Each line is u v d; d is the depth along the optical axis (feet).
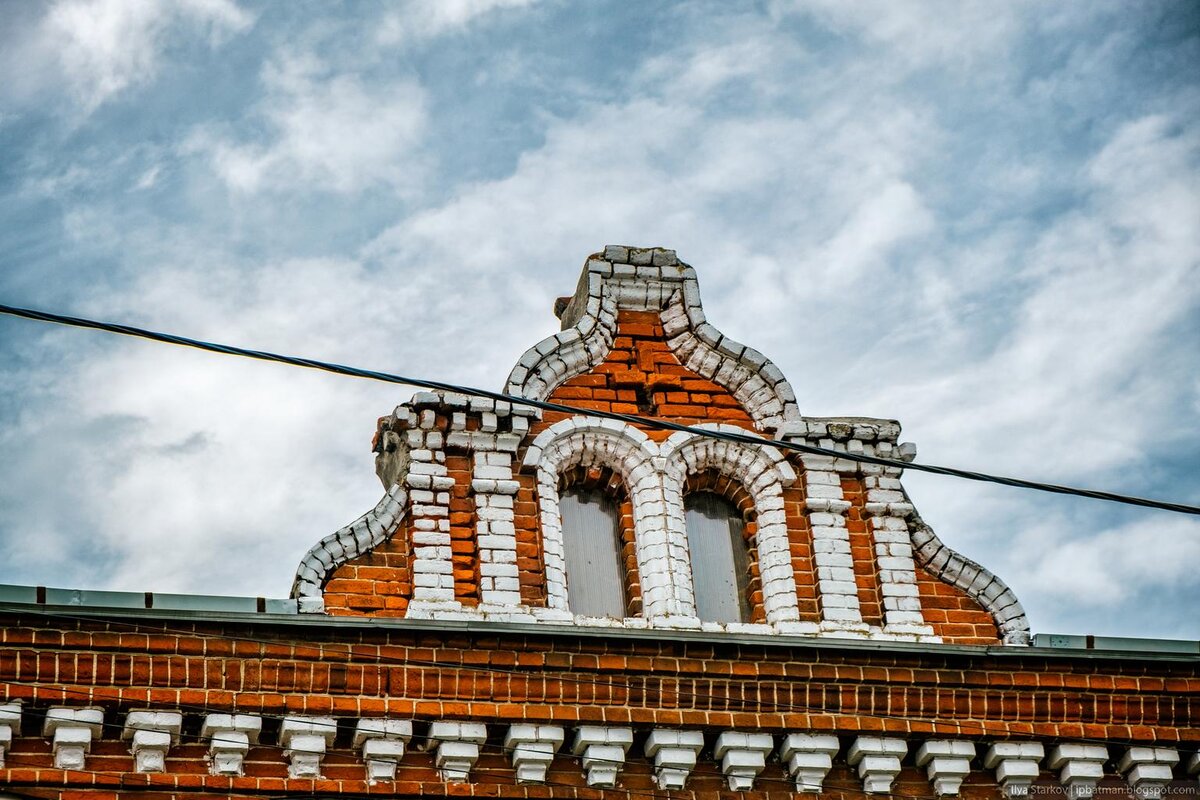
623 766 59.77
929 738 61.87
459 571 62.44
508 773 58.90
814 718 61.05
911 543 66.23
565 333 67.26
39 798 54.75
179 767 56.34
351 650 58.03
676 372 68.18
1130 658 63.87
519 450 65.00
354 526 62.03
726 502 67.36
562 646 59.72
